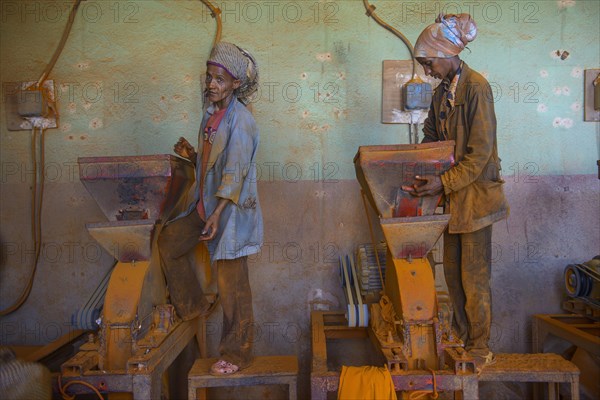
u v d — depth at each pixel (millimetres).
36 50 3221
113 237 2344
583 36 3207
